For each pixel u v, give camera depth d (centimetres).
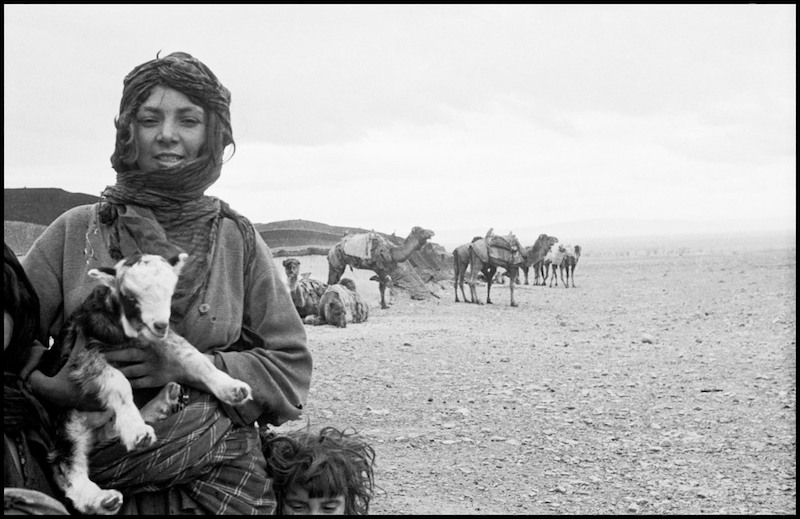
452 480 738
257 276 334
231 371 312
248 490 313
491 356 1369
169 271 296
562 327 1800
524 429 932
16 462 288
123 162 326
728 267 4197
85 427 292
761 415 1001
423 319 1809
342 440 346
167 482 303
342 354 1318
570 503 694
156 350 299
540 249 3027
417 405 1017
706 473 787
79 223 322
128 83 325
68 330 298
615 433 927
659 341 1591
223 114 330
